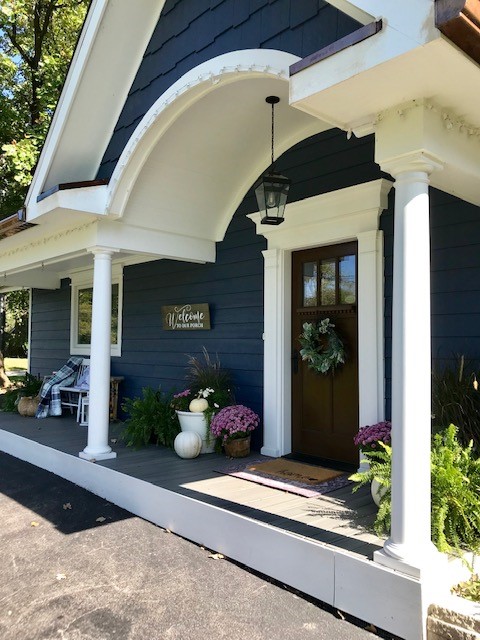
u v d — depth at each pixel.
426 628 2.33
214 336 5.95
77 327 9.05
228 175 5.38
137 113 4.91
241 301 5.62
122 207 4.94
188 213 5.57
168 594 2.88
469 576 2.68
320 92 2.42
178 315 6.42
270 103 4.34
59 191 4.67
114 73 4.95
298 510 3.43
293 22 3.35
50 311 9.92
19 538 3.72
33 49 12.59
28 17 11.95
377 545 2.79
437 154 2.56
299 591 2.87
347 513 3.36
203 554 3.41
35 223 5.33
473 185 3.06
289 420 5.16
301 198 4.93
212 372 5.58
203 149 4.90
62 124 4.97
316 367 4.79
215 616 2.65
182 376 6.39
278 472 4.39
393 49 2.12
